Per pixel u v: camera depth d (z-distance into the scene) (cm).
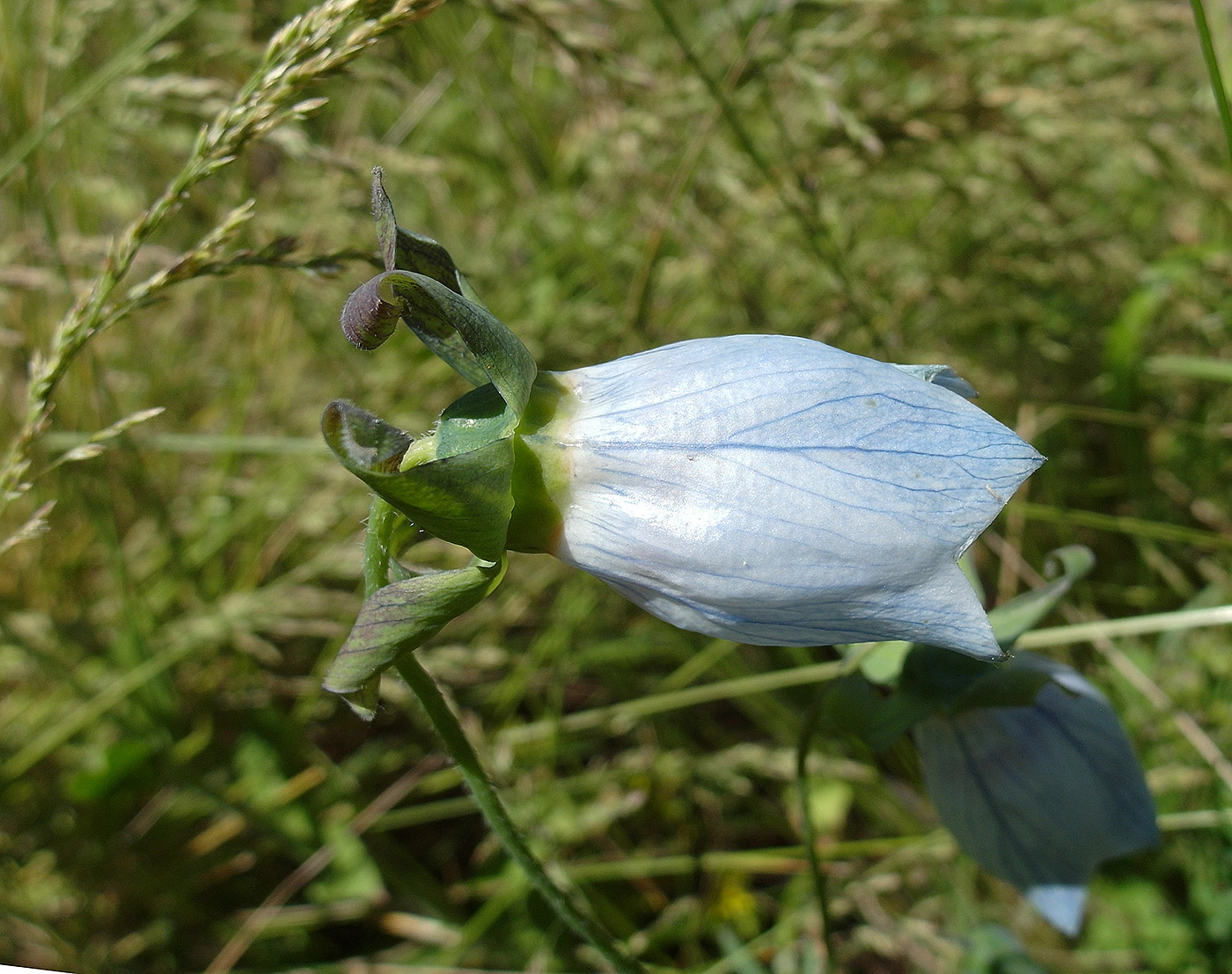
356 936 18
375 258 14
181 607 20
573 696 21
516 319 21
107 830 18
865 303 20
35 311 20
